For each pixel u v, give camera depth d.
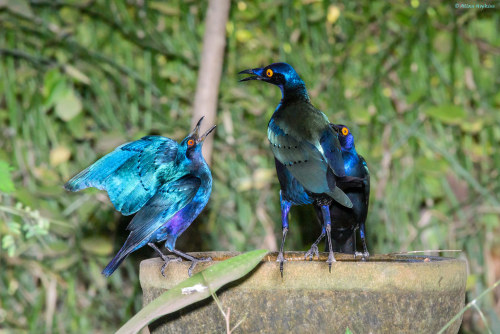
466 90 11.75
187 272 5.17
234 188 11.16
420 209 11.72
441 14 11.64
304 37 11.60
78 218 10.69
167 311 4.79
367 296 4.78
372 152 11.25
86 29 11.17
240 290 4.91
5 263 10.75
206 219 11.12
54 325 10.89
